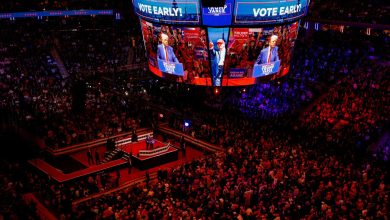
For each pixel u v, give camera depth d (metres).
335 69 40.00
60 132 32.22
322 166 23.48
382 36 43.91
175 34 17.36
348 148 28.08
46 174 28.19
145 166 29.84
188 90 39.84
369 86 34.97
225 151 28.70
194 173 24.42
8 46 49.44
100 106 37.12
